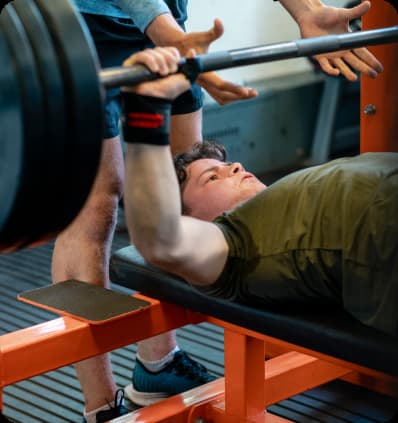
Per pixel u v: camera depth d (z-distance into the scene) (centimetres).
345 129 558
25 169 146
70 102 147
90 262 235
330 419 251
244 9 490
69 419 255
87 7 236
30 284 366
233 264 186
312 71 541
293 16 231
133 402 264
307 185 185
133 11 203
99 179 234
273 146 535
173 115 255
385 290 170
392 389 259
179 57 160
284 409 257
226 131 506
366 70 213
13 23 144
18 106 143
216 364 288
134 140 162
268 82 527
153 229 164
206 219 214
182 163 220
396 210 171
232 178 214
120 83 152
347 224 176
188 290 208
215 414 226
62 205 156
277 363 239
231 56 167
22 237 159
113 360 295
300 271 179
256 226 186
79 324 205
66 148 149
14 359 195
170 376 258
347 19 224
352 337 178
